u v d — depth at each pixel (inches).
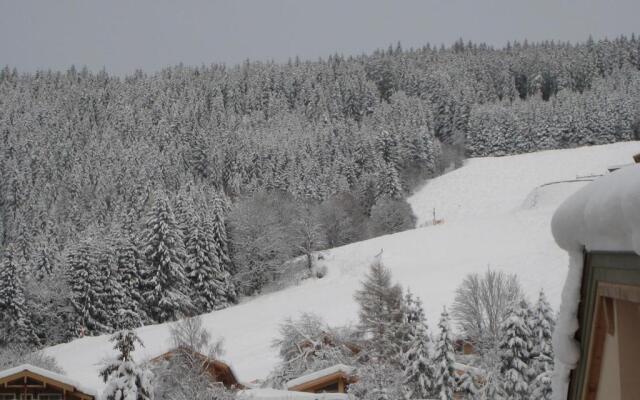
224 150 5206.7
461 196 4522.6
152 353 2110.0
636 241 109.3
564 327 154.9
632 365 133.1
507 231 2851.9
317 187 4547.2
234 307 2721.5
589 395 152.8
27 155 5236.2
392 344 1450.5
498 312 1385.3
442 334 1117.7
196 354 1212.5
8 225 4252.0
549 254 2332.7
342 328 1646.2
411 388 1099.9
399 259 2778.1
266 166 5012.3
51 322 2714.1
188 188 4345.5
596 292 141.2
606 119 5398.6
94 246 2856.8
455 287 2138.3
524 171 4719.5
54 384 1138.0
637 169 114.2
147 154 5167.3
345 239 3897.6
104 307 2795.3
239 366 1878.7
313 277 2920.8
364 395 1036.5
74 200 4463.6
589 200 131.5
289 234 3282.5
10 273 2659.9
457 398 1156.5
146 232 3053.6
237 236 3235.7
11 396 1133.1
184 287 2982.3
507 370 1099.9
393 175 4375.0
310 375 1244.5
